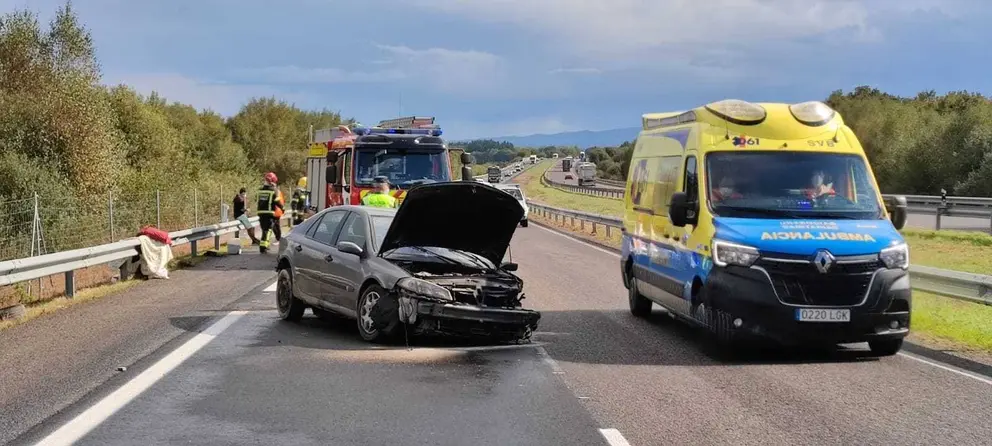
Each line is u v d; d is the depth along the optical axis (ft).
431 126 65.41
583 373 26.73
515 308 31.12
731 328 28.68
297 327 34.73
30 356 28.12
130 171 108.58
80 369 26.11
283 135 229.45
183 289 47.09
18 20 88.74
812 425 20.77
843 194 31.50
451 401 22.77
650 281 36.58
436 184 30.81
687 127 34.55
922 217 120.37
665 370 27.37
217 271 57.16
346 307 32.65
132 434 19.27
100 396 22.71
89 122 88.33
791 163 32.09
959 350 31.09
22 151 83.10
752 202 31.07
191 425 20.07
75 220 72.43
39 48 89.66
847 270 28.22
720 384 25.35
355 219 34.24
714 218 30.45
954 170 166.61
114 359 27.68
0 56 87.40
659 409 22.22
